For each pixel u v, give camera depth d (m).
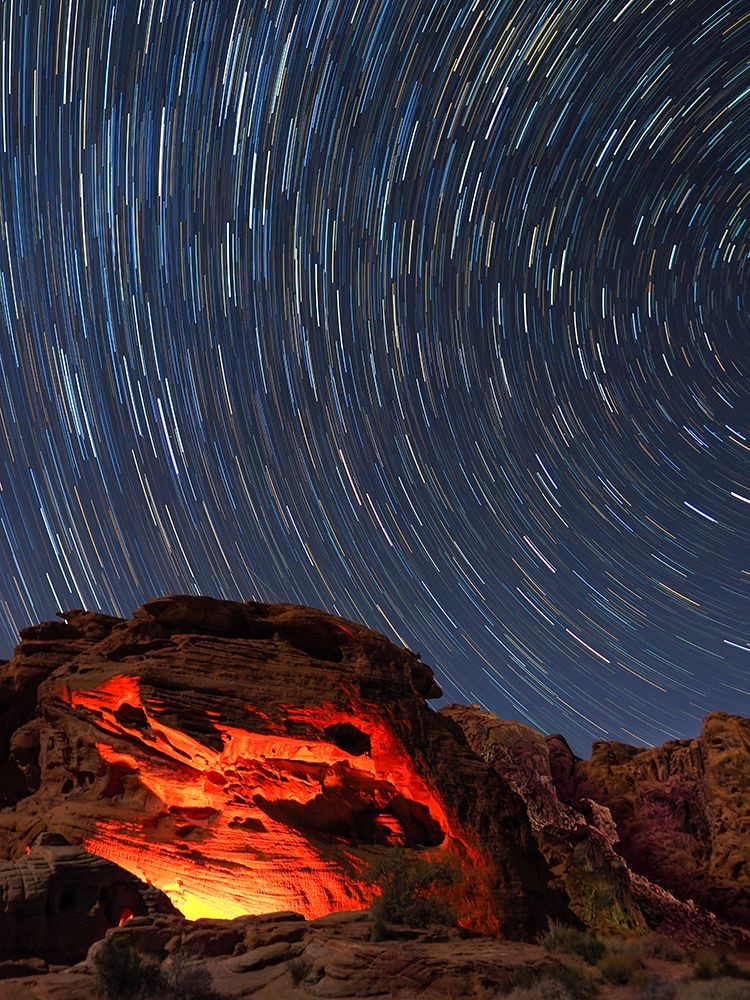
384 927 11.87
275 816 15.88
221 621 17.80
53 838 12.62
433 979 9.89
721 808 28.50
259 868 14.84
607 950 13.42
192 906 14.42
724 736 30.58
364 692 16.69
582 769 31.66
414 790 16.69
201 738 15.61
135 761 16.27
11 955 10.22
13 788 17.19
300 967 10.10
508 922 14.72
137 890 11.89
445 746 17.14
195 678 16.19
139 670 16.27
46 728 17.42
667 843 27.97
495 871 15.45
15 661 18.62
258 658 16.92
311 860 15.12
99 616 19.47
